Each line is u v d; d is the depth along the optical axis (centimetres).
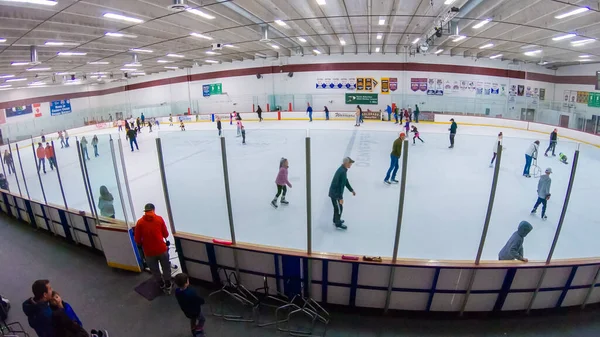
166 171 1205
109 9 981
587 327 416
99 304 457
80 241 643
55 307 308
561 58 2412
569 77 2839
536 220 736
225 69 2814
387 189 931
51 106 3322
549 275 422
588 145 1559
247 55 2506
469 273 414
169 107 3044
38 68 2031
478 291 424
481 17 1221
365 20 1472
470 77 2488
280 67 2625
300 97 2630
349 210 786
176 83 3078
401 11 1292
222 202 867
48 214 691
